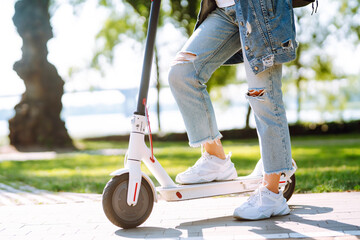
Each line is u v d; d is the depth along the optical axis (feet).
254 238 7.14
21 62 45.57
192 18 60.23
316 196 11.32
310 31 64.90
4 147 44.39
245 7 8.08
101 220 9.43
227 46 8.80
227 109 75.97
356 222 8.00
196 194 8.93
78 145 47.65
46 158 35.68
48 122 45.73
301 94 68.95
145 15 63.31
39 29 45.60
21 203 12.62
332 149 33.73
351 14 63.98
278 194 8.70
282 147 8.43
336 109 70.44
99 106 87.71
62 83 47.39
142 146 8.50
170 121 87.04
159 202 11.51
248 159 25.54
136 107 8.57
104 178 18.69
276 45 8.02
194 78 8.59
